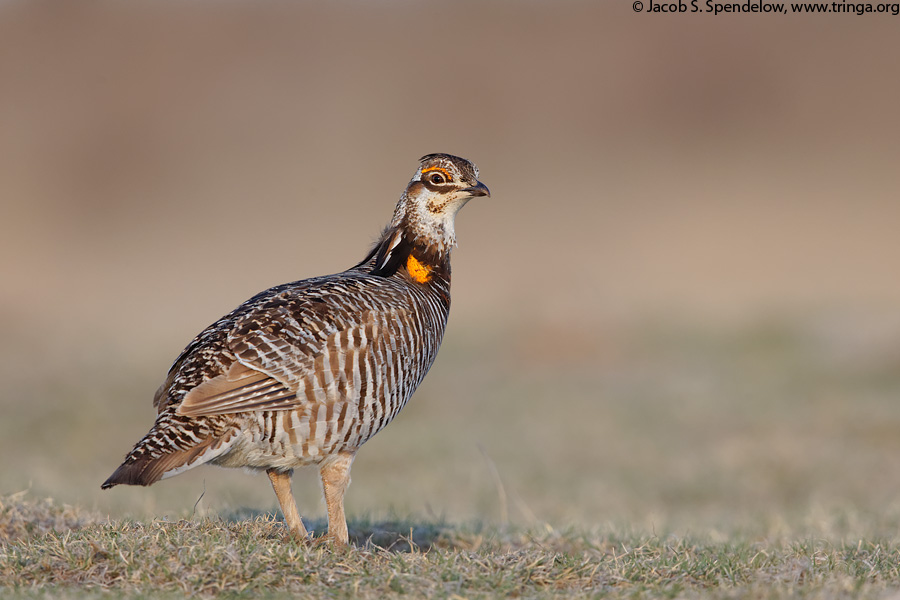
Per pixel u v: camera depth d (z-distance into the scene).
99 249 43.16
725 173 52.09
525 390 20.31
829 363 21.16
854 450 15.36
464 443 16.48
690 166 53.72
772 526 10.57
